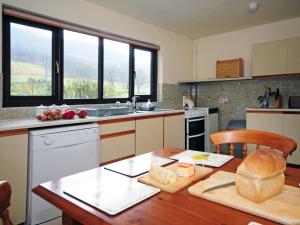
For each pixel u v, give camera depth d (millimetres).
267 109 3539
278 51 3588
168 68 4363
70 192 770
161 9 3299
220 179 855
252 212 626
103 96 3371
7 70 2357
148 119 3119
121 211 642
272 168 706
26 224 1902
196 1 3045
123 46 3666
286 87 3879
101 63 3316
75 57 3010
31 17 2463
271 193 704
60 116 2230
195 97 4922
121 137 2723
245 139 1403
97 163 2391
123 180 880
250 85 4258
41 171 1902
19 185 1828
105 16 3205
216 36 4656
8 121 2123
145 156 1236
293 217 587
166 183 825
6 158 1750
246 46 4277
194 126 3994
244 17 3666
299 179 880
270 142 1313
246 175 705
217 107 4652
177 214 627
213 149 4359
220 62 4305
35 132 1874
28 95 2529
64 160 2062
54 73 2752
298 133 3318
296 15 3607
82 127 2223
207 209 657
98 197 727
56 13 2643
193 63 4969
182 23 3930
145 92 4133
